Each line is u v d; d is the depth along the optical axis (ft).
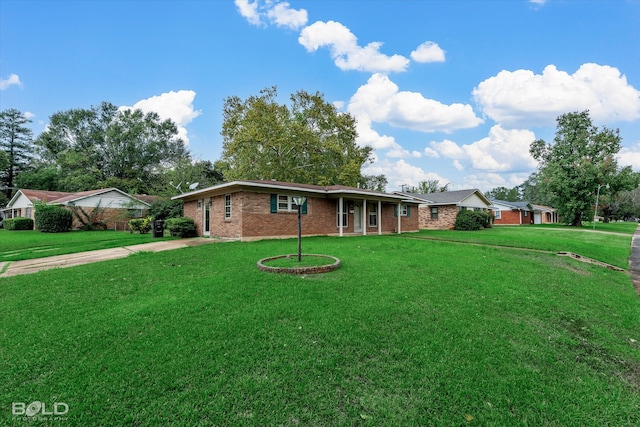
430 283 19.11
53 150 128.77
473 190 92.48
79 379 8.95
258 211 43.62
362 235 54.54
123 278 20.39
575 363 10.79
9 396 8.20
